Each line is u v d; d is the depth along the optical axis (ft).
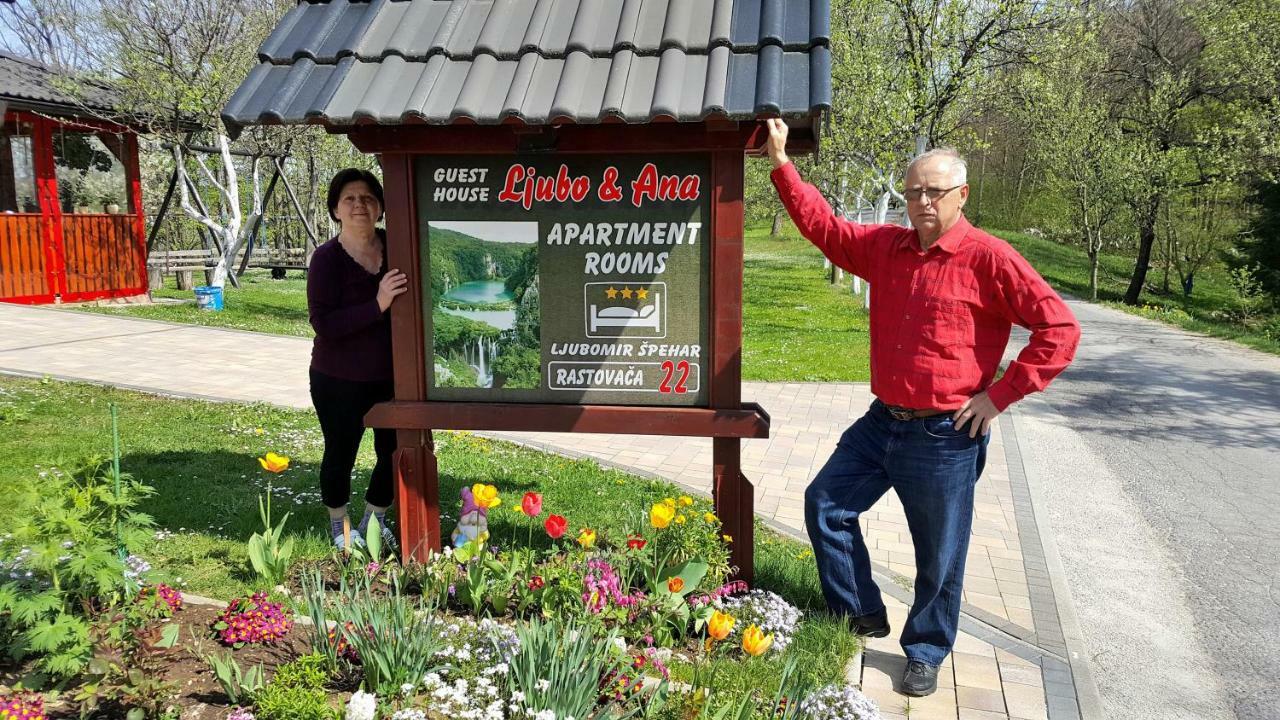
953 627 10.78
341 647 9.27
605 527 15.67
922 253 10.22
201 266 67.92
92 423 21.24
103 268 48.47
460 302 12.12
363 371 12.99
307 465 18.53
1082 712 10.57
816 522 11.45
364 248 13.11
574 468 20.12
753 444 24.26
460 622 10.31
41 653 8.72
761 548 15.30
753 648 8.52
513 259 11.91
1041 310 9.61
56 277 46.01
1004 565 15.75
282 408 24.38
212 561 12.81
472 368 12.25
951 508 10.42
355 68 11.15
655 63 10.59
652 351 11.91
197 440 20.03
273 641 9.78
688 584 11.07
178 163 50.16
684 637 11.06
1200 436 28.63
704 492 18.89
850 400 31.48
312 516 15.19
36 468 16.87
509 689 8.63
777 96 9.78
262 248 84.94
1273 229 78.43
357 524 15.03
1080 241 109.60
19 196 44.50
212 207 96.99
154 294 59.57
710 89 10.00
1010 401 9.88
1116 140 88.74
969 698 10.73
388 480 13.88
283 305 57.77
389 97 10.66
